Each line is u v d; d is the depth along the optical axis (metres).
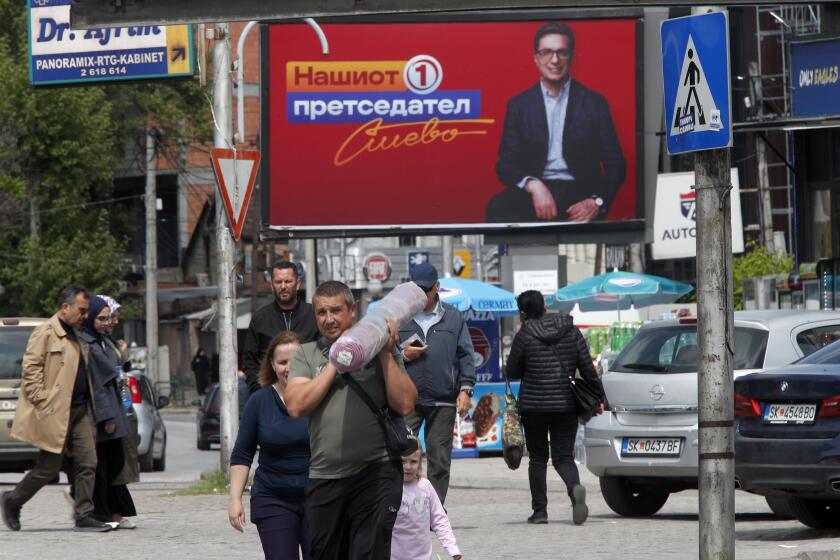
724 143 10.65
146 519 18.92
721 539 10.80
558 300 39.69
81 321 17.48
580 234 36.69
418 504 11.28
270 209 36.22
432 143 36.47
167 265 96.69
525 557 14.59
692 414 18.20
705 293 10.83
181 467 35.38
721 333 10.80
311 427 9.61
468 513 20.12
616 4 11.27
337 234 36.28
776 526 17.66
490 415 32.81
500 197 36.59
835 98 28.36
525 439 18.33
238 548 15.59
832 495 15.20
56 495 23.84
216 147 24.11
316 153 36.28
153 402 33.31
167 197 96.75
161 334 92.19
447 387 16.33
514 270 41.91
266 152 36.16
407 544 11.26
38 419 17.22
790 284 32.56
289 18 11.71
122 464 17.62
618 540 16.11
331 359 9.34
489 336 33.47
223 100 24.11
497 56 36.56
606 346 33.84
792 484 15.31
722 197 10.79
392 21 36.28
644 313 42.31
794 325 18.19
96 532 17.33
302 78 36.19
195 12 11.77
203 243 93.12
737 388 15.91
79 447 17.38
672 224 40.59
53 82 30.39
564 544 15.76
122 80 30.38
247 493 21.64
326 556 9.70
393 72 36.34
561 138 36.62
